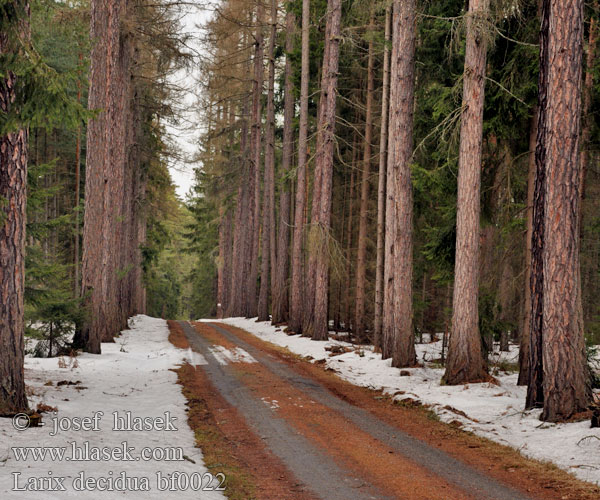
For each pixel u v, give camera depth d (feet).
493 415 31.73
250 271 119.96
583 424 26.89
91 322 57.47
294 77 89.25
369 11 65.72
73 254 100.83
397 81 50.29
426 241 67.87
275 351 66.03
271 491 19.45
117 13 68.28
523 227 48.29
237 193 127.85
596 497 18.52
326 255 71.67
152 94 100.89
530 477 21.09
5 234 27.02
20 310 27.68
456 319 41.96
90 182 58.08
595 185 55.88
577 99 29.43
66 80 24.18
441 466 22.62
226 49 102.58
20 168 27.66
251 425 29.63
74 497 16.20
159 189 131.34
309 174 111.45
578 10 29.55
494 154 49.19
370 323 96.84
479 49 41.01
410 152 50.29
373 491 19.56
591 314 67.31
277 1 97.14
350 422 30.78
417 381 43.70
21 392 27.55
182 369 49.78
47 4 29.71
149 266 127.85
